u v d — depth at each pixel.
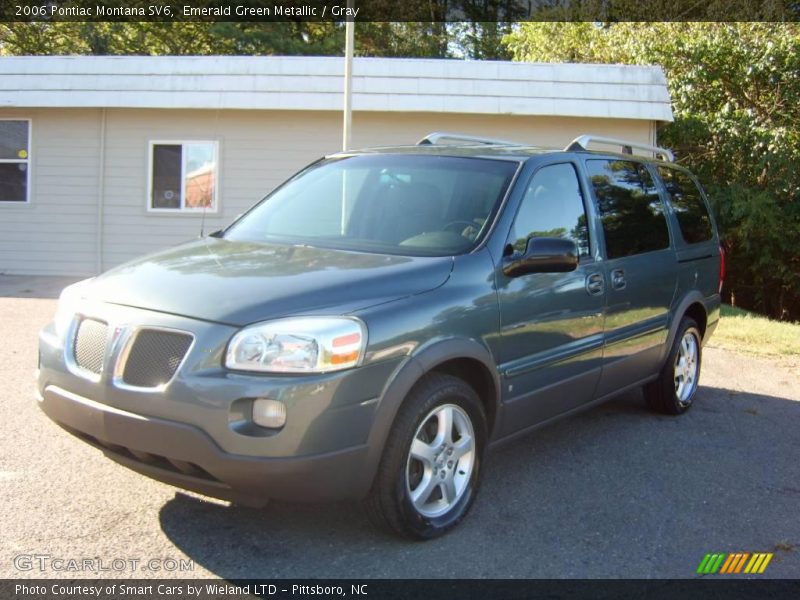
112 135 13.73
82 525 3.81
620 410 6.36
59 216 13.92
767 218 14.69
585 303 4.74
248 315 3.35
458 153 4.89
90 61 13.37
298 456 3.23
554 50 20.25
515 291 4.20
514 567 3.59
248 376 3.24
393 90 13.12
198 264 3.94
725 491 4.65
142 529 3.79
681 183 6.43
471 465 3.98
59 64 13.37
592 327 4.83
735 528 4.13
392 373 3.48
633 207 5.52
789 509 4.42
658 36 17.36
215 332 3.31
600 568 3.62
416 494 3.71
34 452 4.70
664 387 6.00
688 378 6.35
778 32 16.03
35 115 13.77
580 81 13.22
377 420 3.42
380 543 3.75
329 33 28.52
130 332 3.43
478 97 13.12
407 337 3.55
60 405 3.61
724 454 5.32
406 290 3.70
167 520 3.90
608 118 13.45
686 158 16.16
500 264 4.15
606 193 5.25
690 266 6.07
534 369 4.35
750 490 4.68
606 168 5.38
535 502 4.36
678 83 15.83
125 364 3.42
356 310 3.46
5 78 13.35
